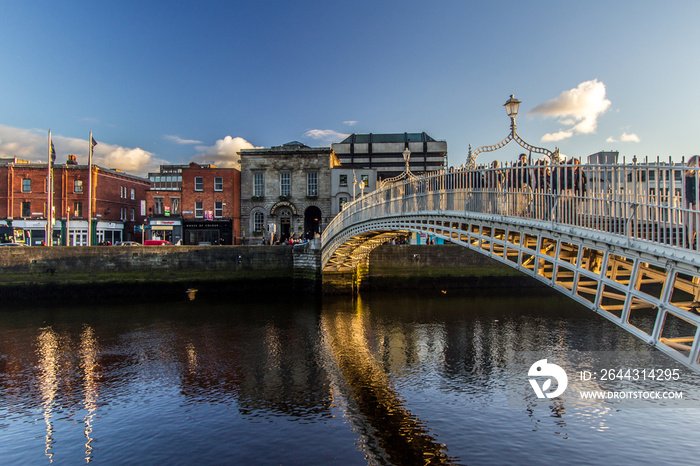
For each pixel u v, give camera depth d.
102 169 50.41
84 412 12.60
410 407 12.70
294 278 35.28
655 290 31.16
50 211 36.91
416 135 66.12
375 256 36.25
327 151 46.84
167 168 53.34
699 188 7.07
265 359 17.41
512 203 12.60
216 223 46.06
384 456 10.02
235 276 35.16
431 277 36.59
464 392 13.77
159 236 47.25
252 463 9.83
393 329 22.30
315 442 10.73
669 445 10.25
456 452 10.12
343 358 17.47
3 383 14.92
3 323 24.05
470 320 24.33
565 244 11.86
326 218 46.53
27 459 10.12
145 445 10.69
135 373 15.83
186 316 25.78
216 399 13.45
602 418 11.77
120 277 33.47
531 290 35.81
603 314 9.40
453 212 15.55
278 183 47.06
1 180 47.03
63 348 19.08
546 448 10.19
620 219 8.99
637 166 8.19
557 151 11.56
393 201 21.41
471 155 15.32
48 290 32.47
